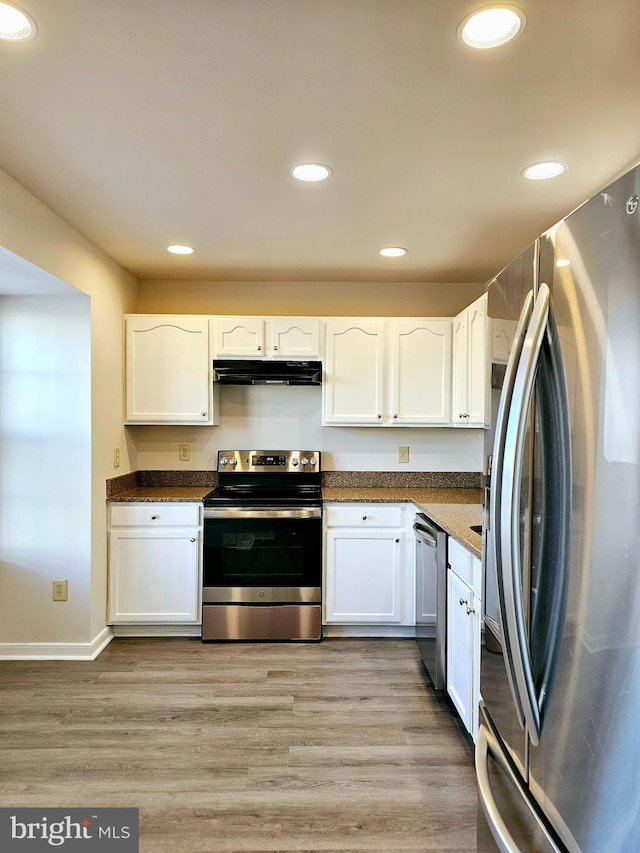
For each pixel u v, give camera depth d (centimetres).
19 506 288
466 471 367
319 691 253
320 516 312
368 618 315
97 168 201
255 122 168
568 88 150
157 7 120
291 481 361
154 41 131
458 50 134
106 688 255
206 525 310
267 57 137
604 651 79
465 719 206
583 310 87
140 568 311
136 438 360
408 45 132
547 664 95
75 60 138
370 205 234
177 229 265
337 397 336
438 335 335
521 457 100
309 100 156
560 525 92
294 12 122
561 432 92
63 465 288
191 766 197
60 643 288
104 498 306
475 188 217
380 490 352
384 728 222
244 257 312
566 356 92
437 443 367
